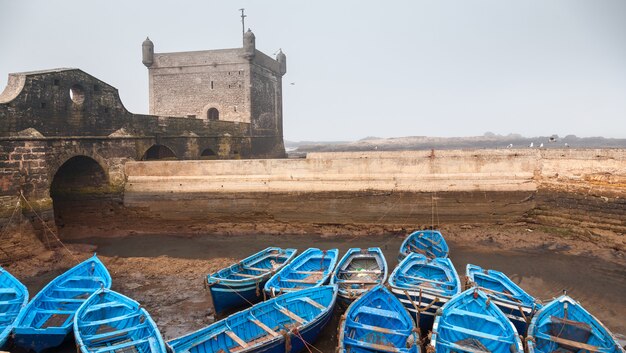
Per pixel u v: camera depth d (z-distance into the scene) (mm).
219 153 31172
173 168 22953
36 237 17750
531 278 15250
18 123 17266
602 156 18500
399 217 21250
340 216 21672
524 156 20688
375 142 141500
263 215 22250
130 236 21734
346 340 9461
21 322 10625
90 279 13438
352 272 14086
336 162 21797
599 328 9695
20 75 17703
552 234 19531
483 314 10438
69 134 19703
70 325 10516
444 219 20938
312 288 11773
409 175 21281
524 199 20406
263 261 15383
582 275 15375
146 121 24359
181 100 37844
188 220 22734
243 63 36375
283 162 22234
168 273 16188
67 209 22531
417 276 13617
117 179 22656
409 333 9703
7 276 13391
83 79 20391
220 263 17281
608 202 18219
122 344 9406
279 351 9820
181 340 9234
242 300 12750
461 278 15328
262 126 39500
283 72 44656
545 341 9586
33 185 17875
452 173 21031
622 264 16172
